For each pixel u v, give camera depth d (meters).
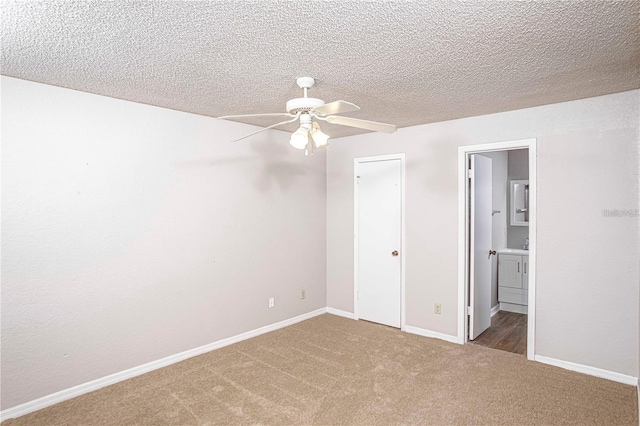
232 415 2.58
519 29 1.86
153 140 3.32
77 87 2.79
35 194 2.67
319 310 5.02
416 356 3.57
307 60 2.26
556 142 3.29
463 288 3.88
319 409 2.65
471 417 2.54
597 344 3.12
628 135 2.97
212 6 1.61
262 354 3.64
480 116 3.71
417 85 2.75
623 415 2.55
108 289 3.04
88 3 1.58
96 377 2.97
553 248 3.32
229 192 3.92
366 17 1.72
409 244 4.27
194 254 3.62
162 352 3.38
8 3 1.57
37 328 2.68
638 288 2.94
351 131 4.47
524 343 3.94
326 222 5.11
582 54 2.19
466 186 3.88
